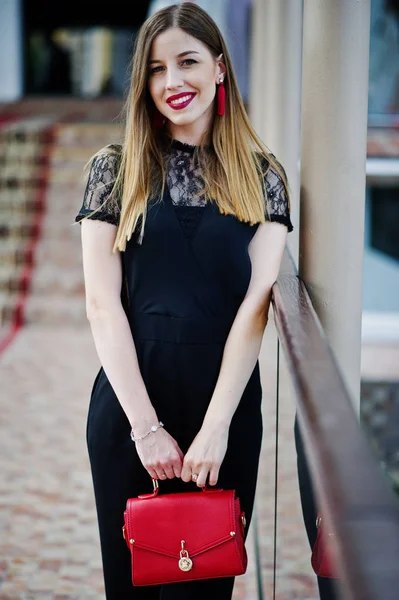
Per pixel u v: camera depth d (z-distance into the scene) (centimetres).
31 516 337
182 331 188
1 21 1386
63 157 897
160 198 188
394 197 818
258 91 462
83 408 468
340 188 210
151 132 192
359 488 90
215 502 182
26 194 844
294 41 328
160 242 188
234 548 181
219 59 192
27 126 938
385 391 584
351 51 204
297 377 130
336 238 212
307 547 153
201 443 184
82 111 1184
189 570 181
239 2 1077
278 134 328
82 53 1433
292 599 178
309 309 167
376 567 75
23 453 403
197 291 188
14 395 490
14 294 709
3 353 588
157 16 189
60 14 1411
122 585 205
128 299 195
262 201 192
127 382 185
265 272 194
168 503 183
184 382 191
